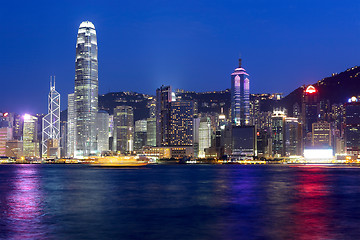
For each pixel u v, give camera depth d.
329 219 63.62
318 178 188.38
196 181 165.25
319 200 91.06
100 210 74.81
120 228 56.28
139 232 53.50
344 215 67.75
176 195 103.88
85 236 50.97
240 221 61.91
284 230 54.25
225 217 65.94
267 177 199.88
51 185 141.25
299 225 58.09
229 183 152.75
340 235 50.81
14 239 49.12
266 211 72.88
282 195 103.12
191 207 79.00
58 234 52.09
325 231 53.44
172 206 80.88
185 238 49.66
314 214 69.00
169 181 166.12
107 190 119.56
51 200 92.00
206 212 71.94
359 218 64.38
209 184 146.25
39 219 63.81
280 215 67.88
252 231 53.75
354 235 50.81
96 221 62.16
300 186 135.00
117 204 84.31
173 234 52.09
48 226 57.72
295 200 91.00
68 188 127.38
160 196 101.38
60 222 61.09
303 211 72.75
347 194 105.44
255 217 65.88
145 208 77.81
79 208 77.81
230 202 87.44
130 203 86.19
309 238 49.19
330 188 125.81
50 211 73.25
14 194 106.69
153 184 146.62
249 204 83.62
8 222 61.09
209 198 96.06
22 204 84.31
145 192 112.75
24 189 123.44
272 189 122.44
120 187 131.12
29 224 59.31
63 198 96.38
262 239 48.84
